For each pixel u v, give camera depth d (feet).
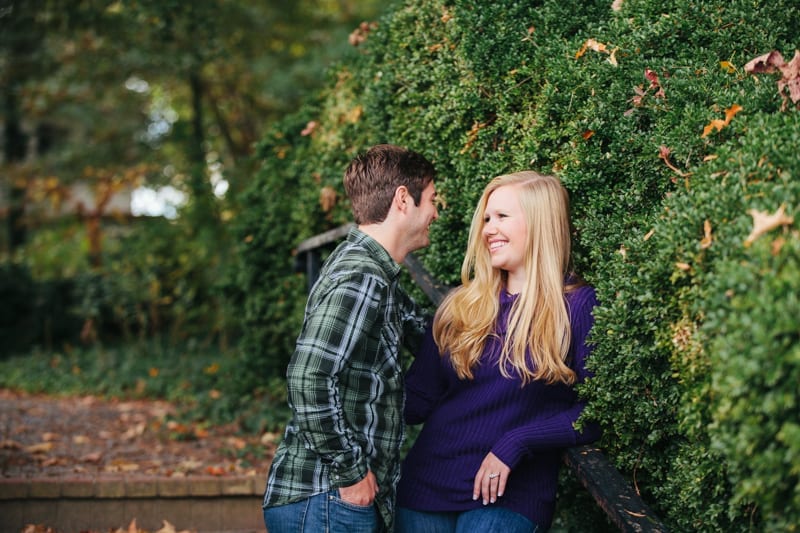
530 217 7.11
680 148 6.52
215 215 30.86
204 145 35.58
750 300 4.42
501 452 6.67
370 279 6.64
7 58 32.76
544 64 8.09
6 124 41.19
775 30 7.09
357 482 6.49
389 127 11.84
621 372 6.64
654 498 7.64
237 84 35.37
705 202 5.45
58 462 15.37
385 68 11.59
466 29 8.87
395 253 7.25
